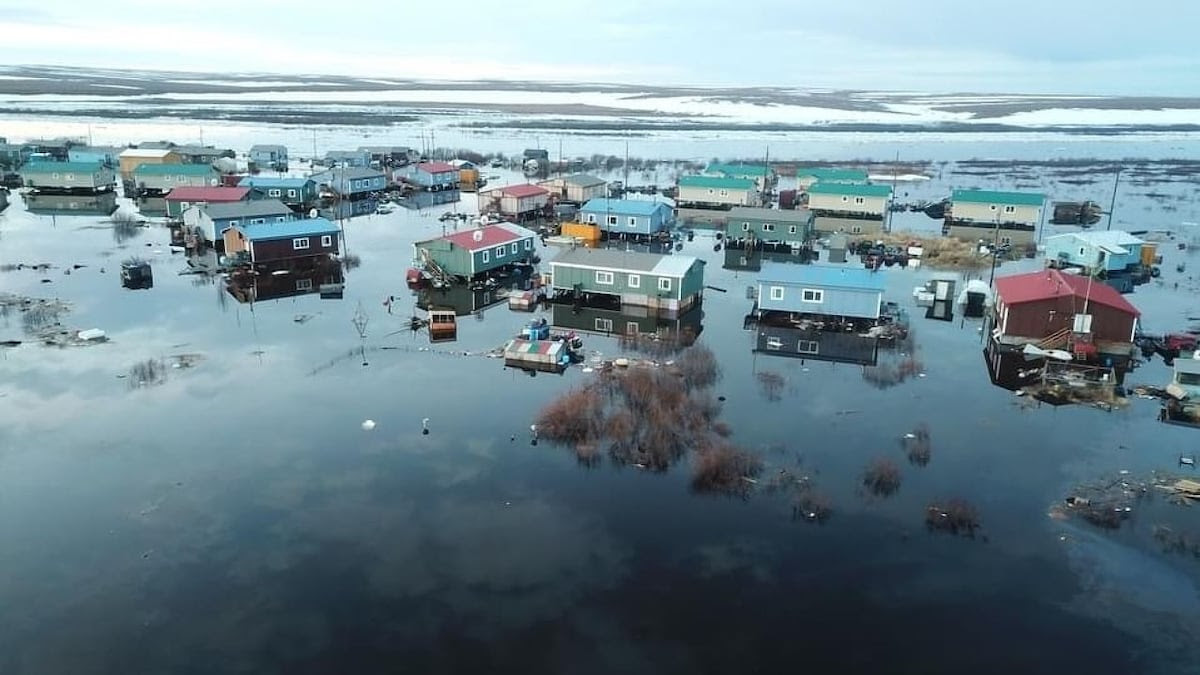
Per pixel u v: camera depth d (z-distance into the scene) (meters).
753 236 76.00
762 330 51.19
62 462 32.75
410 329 49.94
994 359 46.12
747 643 23.66
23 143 124.69
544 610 24.95
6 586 25.56
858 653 23.30
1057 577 26.66
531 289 58.53
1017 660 23.06
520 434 36.09
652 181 117.31
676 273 53.41
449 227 83.38
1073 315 45.81
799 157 149.88
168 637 23.58
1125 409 39.41
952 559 27.59
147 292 56.31
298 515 29.67
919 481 32.56
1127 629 24.28
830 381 42.94
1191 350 46.22
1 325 48.09
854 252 74.62
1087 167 138.88
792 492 31.66
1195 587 26.20
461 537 28.55
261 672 22.33
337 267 65.31
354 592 25.64
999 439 36.22
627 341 48.31
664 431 35.72
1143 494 31.48
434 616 24.61
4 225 78.06
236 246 65.25
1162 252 74.69
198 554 27.36
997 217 87.38
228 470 32.56
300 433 35.75
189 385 40.44
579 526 29.31
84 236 73.94
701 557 27.64
